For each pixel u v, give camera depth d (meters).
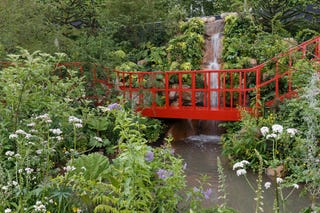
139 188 2.41
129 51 10.10
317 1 8.57
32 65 4.18
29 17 7.47
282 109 5.44
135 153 2.37
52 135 4.18
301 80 4.91
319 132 3.19
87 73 6.73
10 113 4.00
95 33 9.70
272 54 6.33
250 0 8.56
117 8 10.24
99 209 2.57
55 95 4.86
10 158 2.97
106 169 3.11
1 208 2.52
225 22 9.45
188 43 9.28
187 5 13.13
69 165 3.20
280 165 4.50
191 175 5.03
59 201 2.64
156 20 10.45
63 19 10.15
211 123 8.09
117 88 7.62
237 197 4.16
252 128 5.29
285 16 8.47
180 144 7.15
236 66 8.12
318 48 5.83
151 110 7.28
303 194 3.14
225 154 5.65
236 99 7.98
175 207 2.66
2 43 6.84
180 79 7.07
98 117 5.69
